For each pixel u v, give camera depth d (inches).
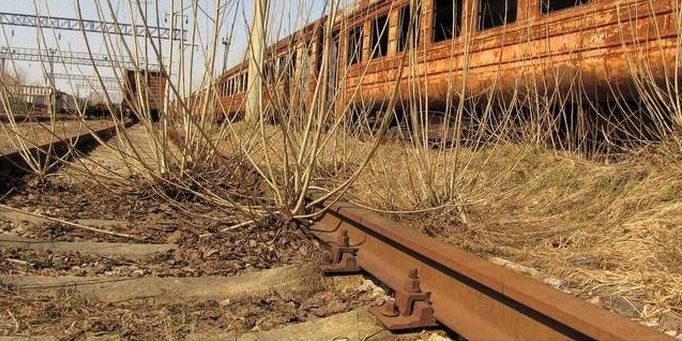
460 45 375.6
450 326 127.1
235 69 271.0
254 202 233.5
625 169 261.4
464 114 353.7
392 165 275.6
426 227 221.0
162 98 264.1
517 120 325.7
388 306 137.1
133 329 133.6
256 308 147.5
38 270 169.8
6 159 287.7
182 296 156.9
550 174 284.0
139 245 200.8
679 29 244.7
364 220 181.0
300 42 245.0
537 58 329.4
